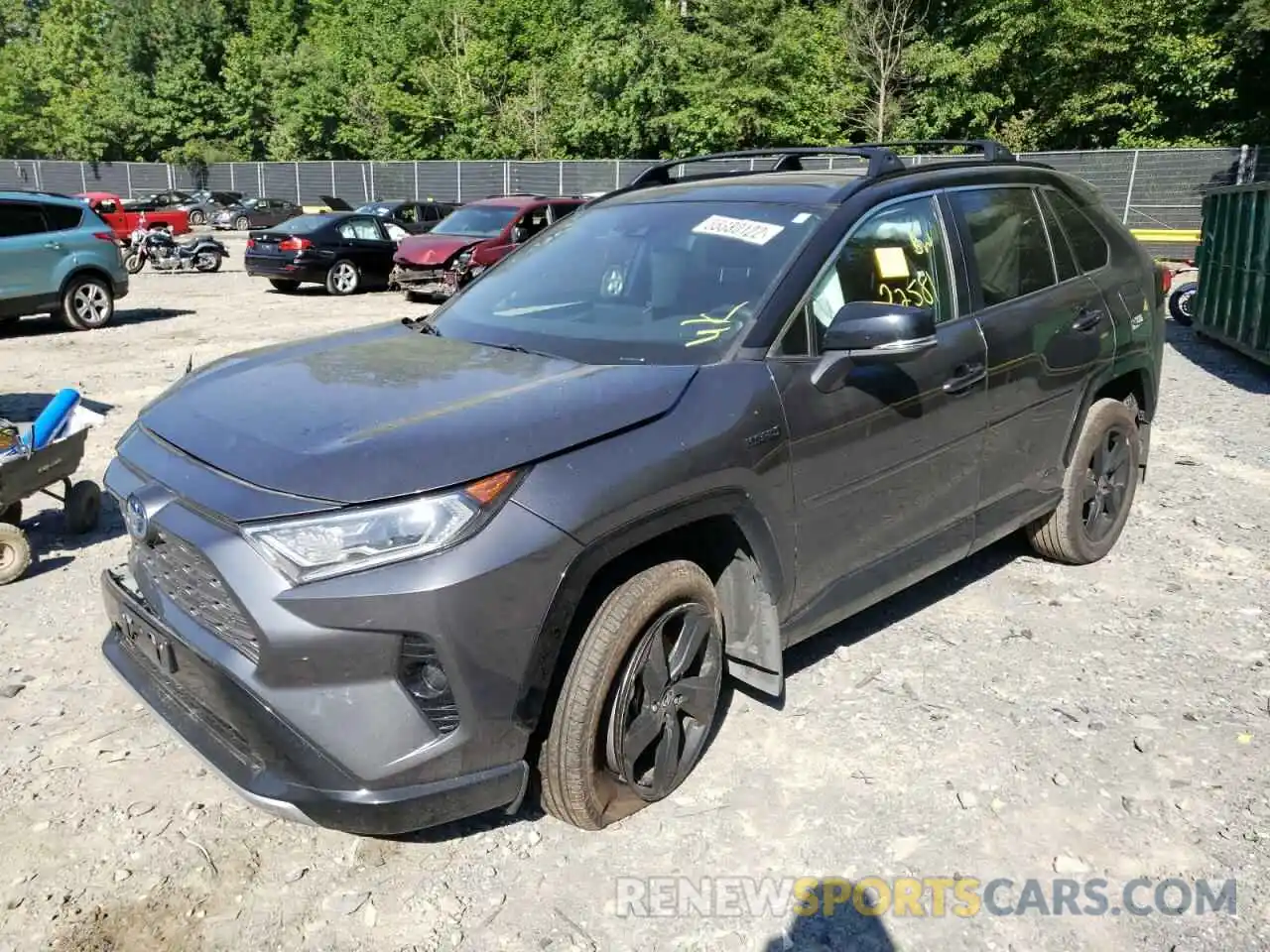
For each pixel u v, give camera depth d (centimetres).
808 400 308
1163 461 655
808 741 332
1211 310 1120
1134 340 462
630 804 287
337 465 243
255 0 5841
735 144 3341
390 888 268
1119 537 509
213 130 5588
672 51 3419
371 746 238
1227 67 2872
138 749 330
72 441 510
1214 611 430
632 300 345
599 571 270
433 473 239
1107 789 307
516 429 254
